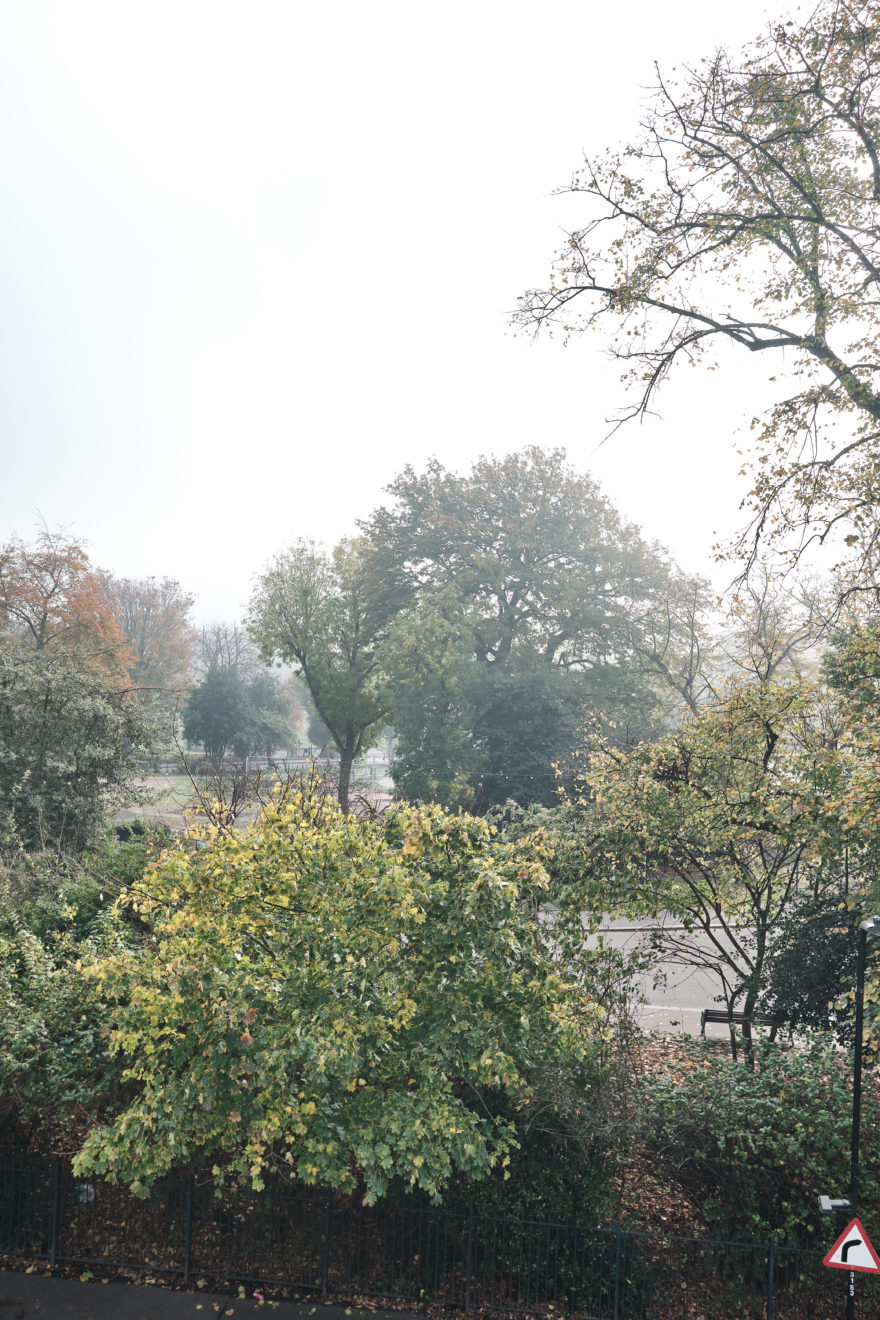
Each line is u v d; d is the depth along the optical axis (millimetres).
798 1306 9172
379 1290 9312
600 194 14672
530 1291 9320
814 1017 12422
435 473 43469
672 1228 9789
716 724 13781
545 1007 8602
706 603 36969
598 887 13016
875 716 12758
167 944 8820
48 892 14688
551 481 40906
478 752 36312
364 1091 8391
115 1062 9656
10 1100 9773
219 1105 8141
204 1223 9875
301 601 43250
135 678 79562
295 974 8398
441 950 8547
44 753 21828
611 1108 9289
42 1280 9312
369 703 43750
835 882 13195
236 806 16469
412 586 43312
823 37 13453
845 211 14570
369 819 10547
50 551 48625
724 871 13625
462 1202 9414
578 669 41469
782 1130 9539
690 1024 17094
